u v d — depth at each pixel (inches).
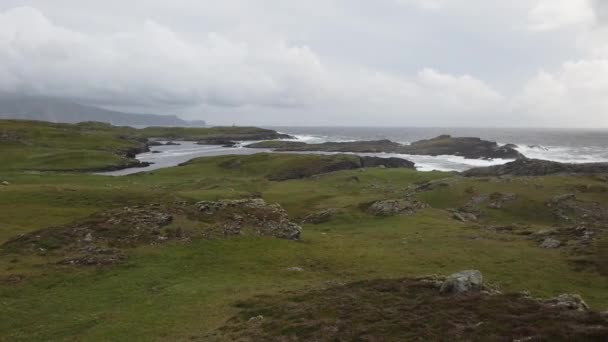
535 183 3924.7
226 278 1546.5
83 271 1561.3
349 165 6427.2
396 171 5383.9
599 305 1289.4
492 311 932.6
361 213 3095.5
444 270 1700.3
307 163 6131.9
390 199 3282.5
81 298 1342.3
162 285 1460.4
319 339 901.2
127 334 1069.8
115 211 2153.1
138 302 1306.6
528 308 936.3
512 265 1760.6
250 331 1004.6
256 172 5807.1
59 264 1610.5
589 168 5157.5
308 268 1729.8
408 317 957.2
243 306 1222.3
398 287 1215.6
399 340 842.2
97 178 4493.1
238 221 2209.6
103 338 1050.7
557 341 753.6
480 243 2170.3
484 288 1147.9
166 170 5649.6
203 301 1290.6
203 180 4670.3
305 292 1304.1
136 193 3193.9
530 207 3388.3
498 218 3270.2
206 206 2308.1
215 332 1037.2
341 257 1905.8
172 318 1163.3
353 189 4313.5
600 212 3218.5
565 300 1018.1
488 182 4052.7
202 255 1787.6
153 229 1969.7
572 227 2330.2
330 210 3134.8
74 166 5777.6
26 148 6702.8
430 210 3144.7
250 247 1934.1
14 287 1402.6
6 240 1988.2
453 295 1088.2
